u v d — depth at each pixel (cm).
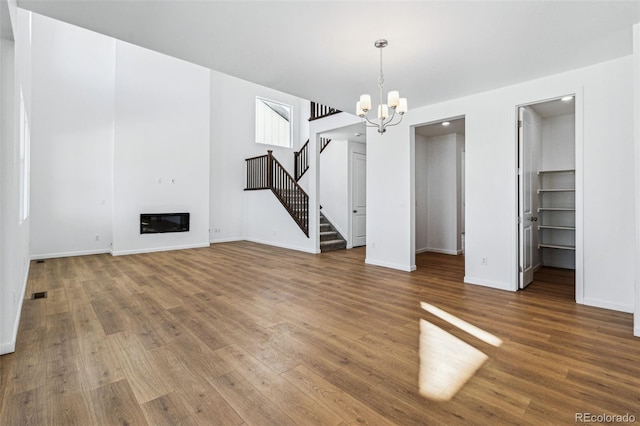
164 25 267
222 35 283
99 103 647
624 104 319
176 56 325
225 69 355
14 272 255
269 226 803
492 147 414
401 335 266
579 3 233
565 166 507
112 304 342
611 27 266
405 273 494
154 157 684
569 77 352
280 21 260
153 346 245
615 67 324
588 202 340
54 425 159
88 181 638
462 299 364
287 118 982
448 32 274
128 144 650
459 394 185
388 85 400
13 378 200
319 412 169
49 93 593
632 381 197
